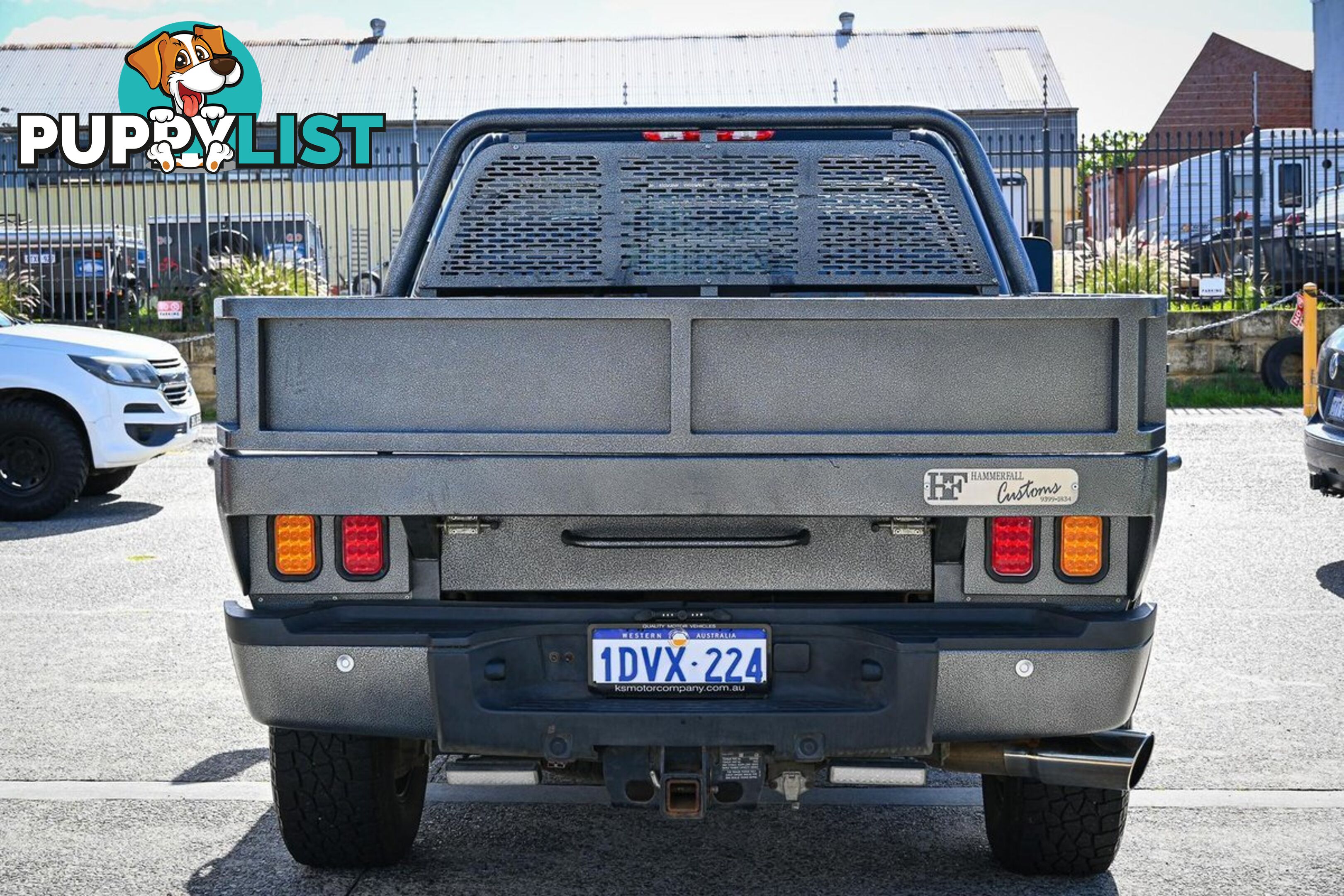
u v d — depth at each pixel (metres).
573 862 4.35
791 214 4.66
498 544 3.61
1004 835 4.17
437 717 3.47
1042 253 5.60
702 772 3.42
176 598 8.27
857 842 4.53
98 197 30.92
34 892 4.09
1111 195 27.16
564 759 3.45
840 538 3.59
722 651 3.53
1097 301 3.42
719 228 4.66
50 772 5.21
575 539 3.57
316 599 3.62
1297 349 18.89
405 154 37.59
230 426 3.52
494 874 4.24
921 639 3.43
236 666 3.61
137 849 4.45
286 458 3.49
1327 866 4.25
